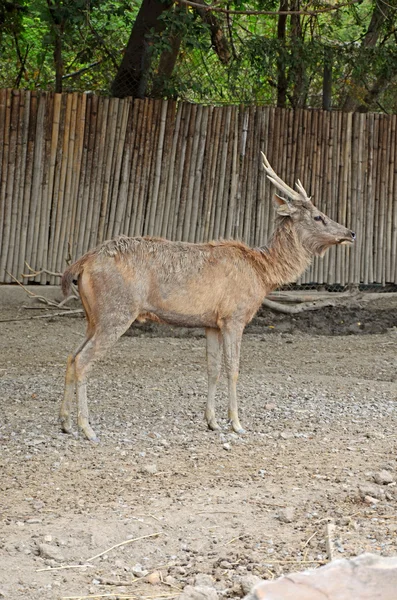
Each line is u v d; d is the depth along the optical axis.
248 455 9.04
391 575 3.68
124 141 17.42
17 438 9.30
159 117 17.55
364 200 18.91
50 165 17.12
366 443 9.61
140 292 9.64
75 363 9.55
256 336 16.38
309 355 14.88
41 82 20.16
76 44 18.41
